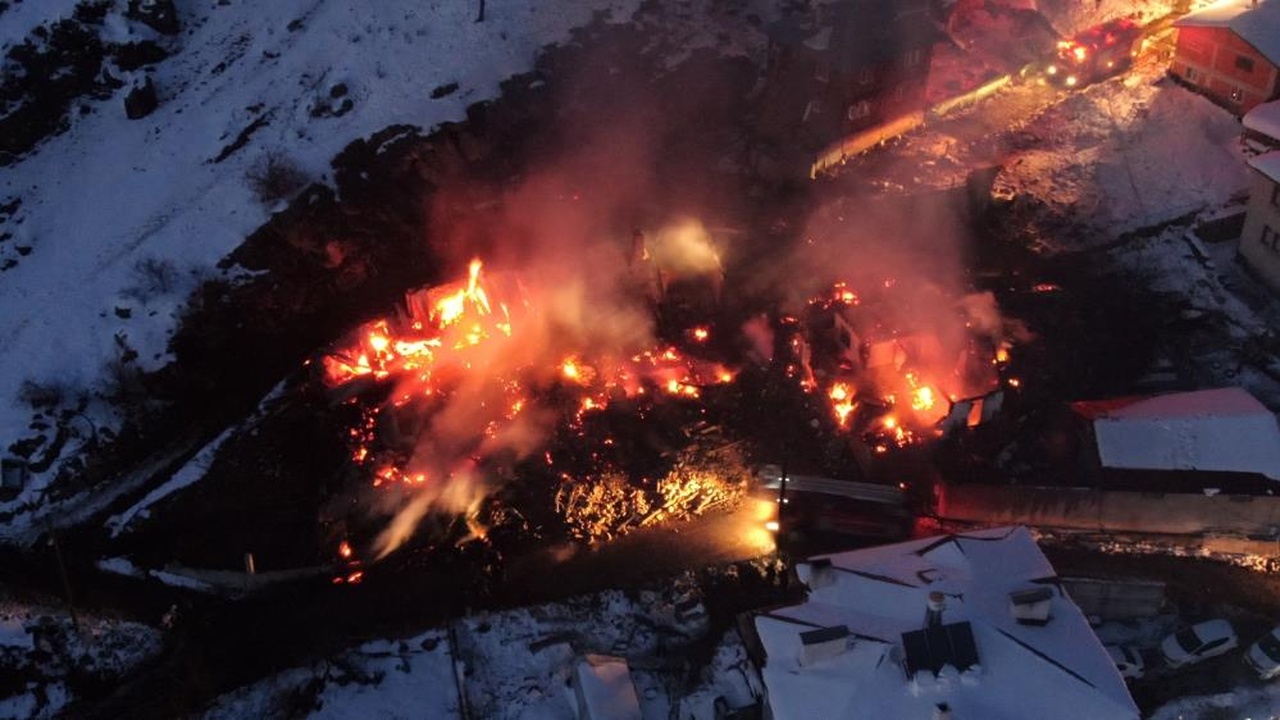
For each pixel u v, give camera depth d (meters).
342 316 49.03
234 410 45.16
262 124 53.81
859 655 30.00
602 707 33.62
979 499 40.38
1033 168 55.94
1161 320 48.75
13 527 41.47
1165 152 56.66
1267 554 40.47
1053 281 50.69
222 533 41.03
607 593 39.03
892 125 56.88
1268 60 54.22
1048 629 30.45
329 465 43.19
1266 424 40.78
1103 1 65.06
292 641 37.91
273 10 58.75
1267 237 48.94
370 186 51.81
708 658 37.09
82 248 49.91
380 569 40.25
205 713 35.59
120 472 43.31
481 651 37.38
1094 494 39.88
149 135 54.19
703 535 41.06
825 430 44.31
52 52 55.31
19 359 45.78
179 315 46.84
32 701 36.03
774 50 55.94
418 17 57.84
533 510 42.00
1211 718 35.34
